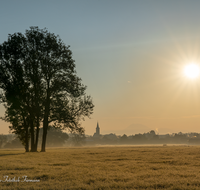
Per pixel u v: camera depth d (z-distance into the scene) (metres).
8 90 38.56
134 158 21.72
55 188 9.58
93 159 21.39
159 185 9.98
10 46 40.25
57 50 42.91
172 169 14.41
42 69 41.19
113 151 34.88
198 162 17.86
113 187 9.66
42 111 42.06
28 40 42.03
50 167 15.64
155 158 21.41
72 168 14.99
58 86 42.09
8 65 39.56
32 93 41.12
